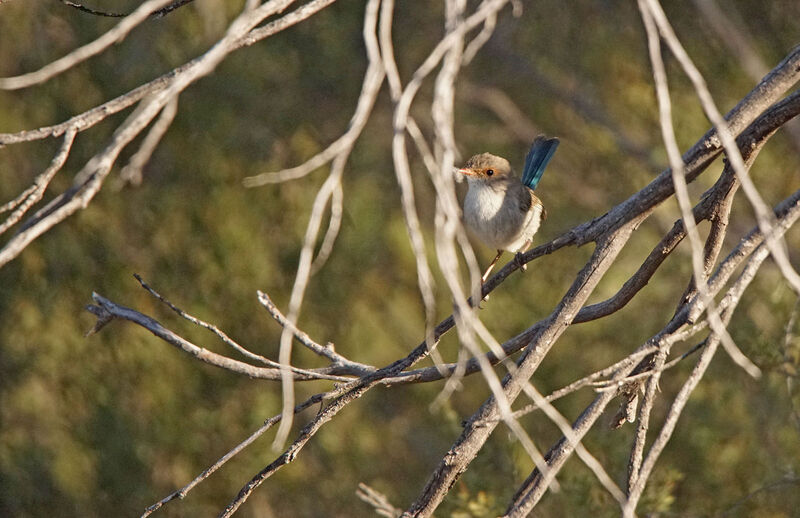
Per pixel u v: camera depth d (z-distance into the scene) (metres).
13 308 14.00
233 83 14.11
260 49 14.36
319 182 14.52
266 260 14.23
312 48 14.76
